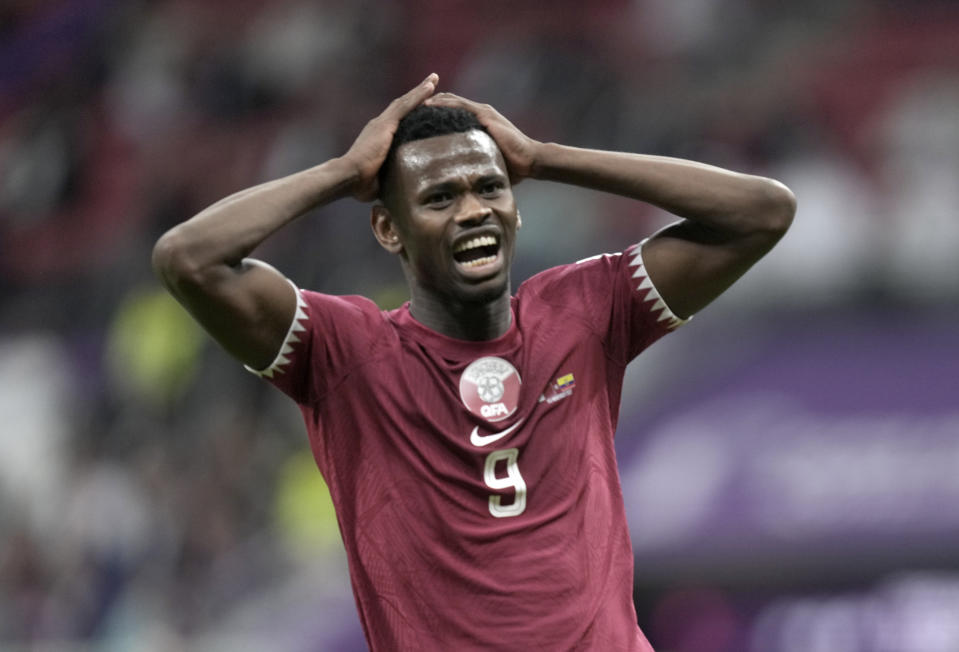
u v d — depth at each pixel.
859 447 34.88
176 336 46.38
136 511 42.97
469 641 14.09
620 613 14.52
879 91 51.22
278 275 14.78
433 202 14.62
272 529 41.16
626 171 15.24
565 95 52.12
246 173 56.75
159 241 14.40
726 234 15.30
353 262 45.78
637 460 36.94
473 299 14.57
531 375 14.85
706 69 52.19
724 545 34.94
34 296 54.25
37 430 48.44
